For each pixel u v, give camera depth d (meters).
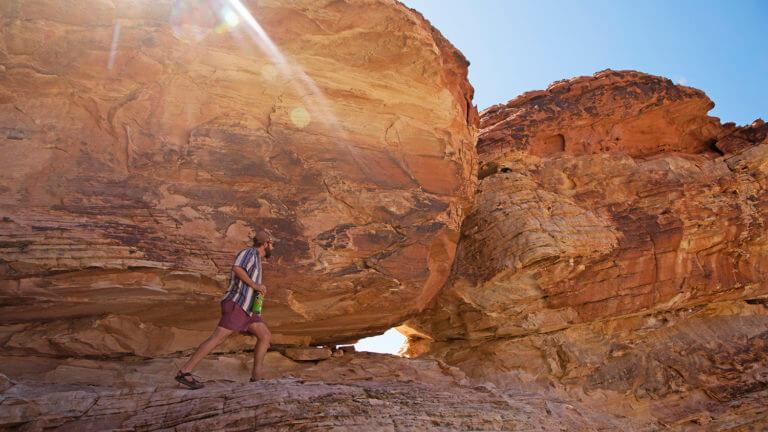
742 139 10.55
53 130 5.88
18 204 5.47
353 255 7.05
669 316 9.31
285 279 6.59
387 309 7.60
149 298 6.03
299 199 6.89
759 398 8.34
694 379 8.48
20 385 4.99
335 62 7.51
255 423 4.40
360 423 4.57
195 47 6.62
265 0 6.79
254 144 6.77
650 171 9.77
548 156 10.22
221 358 6.71
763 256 9.95
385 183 7.55
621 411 8.09
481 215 9.03
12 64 5.82
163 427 4.37
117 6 6.16
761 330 9.45
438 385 7.13
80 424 4.42
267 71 7.06
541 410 6.20
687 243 9.42
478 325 8.82
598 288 8.74
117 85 6.27
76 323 6.08
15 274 5.36
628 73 10.98
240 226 6.43
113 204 5.86
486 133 10.35
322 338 8.11
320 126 7.30
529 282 8.58
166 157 6.28
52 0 5.87
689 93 10.78
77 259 5.52
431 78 8.12
